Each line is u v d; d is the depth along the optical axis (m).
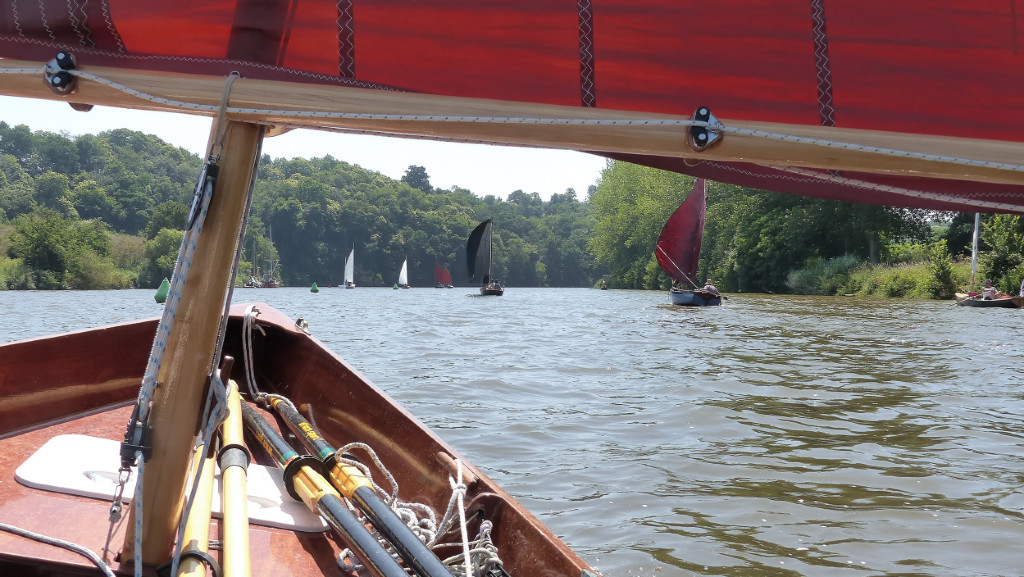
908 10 1.46
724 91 1.51
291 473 2.42
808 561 4.32
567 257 149.38
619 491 5.49
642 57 1.50
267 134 1.77
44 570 2.04
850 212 43.53
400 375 10.84
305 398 3.93
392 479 2.50
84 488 2.52
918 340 16.42
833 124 1.50
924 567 4.25
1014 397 9.34
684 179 64.31
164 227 87.19
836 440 7.06
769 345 15.45
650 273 67.12
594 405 8.67
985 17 1.45
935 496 5.43
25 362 3.39
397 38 1.49
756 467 6.12
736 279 51.38
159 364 1.70
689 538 4.61
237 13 1.46
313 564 2.40
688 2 1.48
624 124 1.29
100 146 150.50
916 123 1.50
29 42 1.44
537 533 2.47
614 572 4.16
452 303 41.53
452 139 1.37
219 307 1.71
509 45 1.50
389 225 140.38
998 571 4.21
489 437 7.08
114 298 45.91
